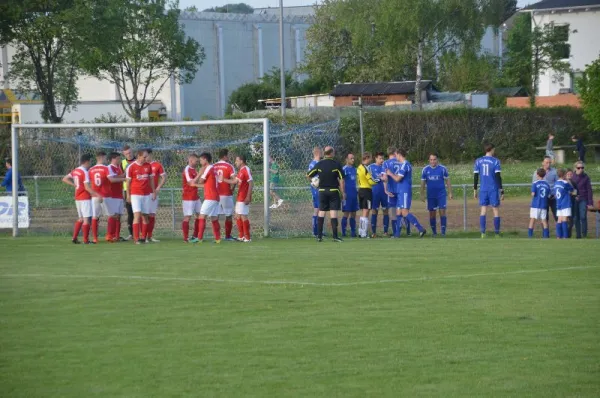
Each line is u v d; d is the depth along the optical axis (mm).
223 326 15117
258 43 111062
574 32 101688
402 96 93125
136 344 13961
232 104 101438
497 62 110562
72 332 14867
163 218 38688
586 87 65938
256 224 36219
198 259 24266
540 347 13328
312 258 23969
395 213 32906
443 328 14641
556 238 30469
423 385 11523
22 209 34531
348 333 14414
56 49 69312
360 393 11234
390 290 18328
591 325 14688
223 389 11500
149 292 18625
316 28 110750
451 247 26312
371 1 91812
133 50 77000
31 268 22844
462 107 74062
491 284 18828
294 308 16578
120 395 11352
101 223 36344
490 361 12609
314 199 32094
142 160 29688
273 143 39969
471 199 48469
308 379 11867
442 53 93812
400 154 32219
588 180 31766
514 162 74000
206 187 29562
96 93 103500
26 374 12359
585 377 11781
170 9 80938
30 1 64625
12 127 33781
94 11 70875
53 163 38781
